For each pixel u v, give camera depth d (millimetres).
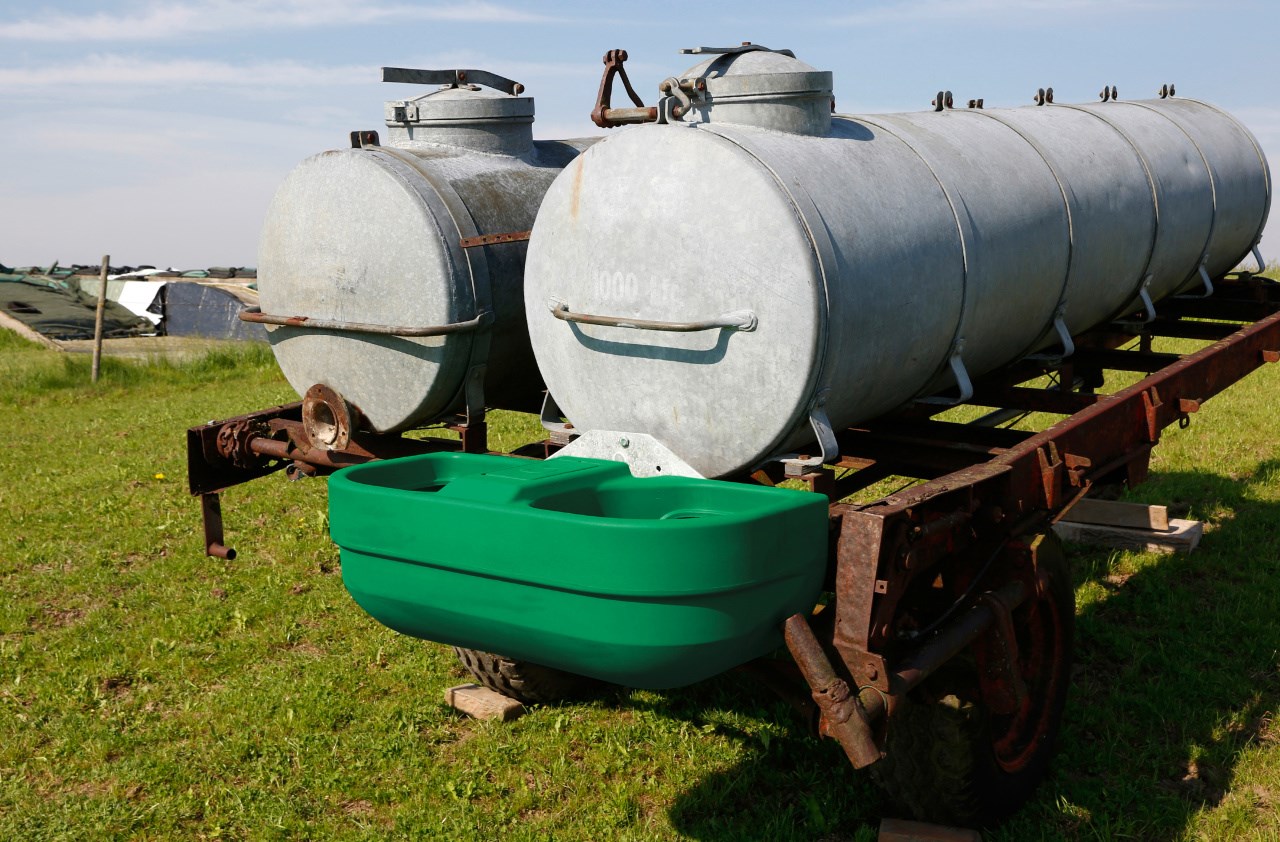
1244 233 6938
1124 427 4258
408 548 3051
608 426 3781
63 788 4215
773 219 3246
